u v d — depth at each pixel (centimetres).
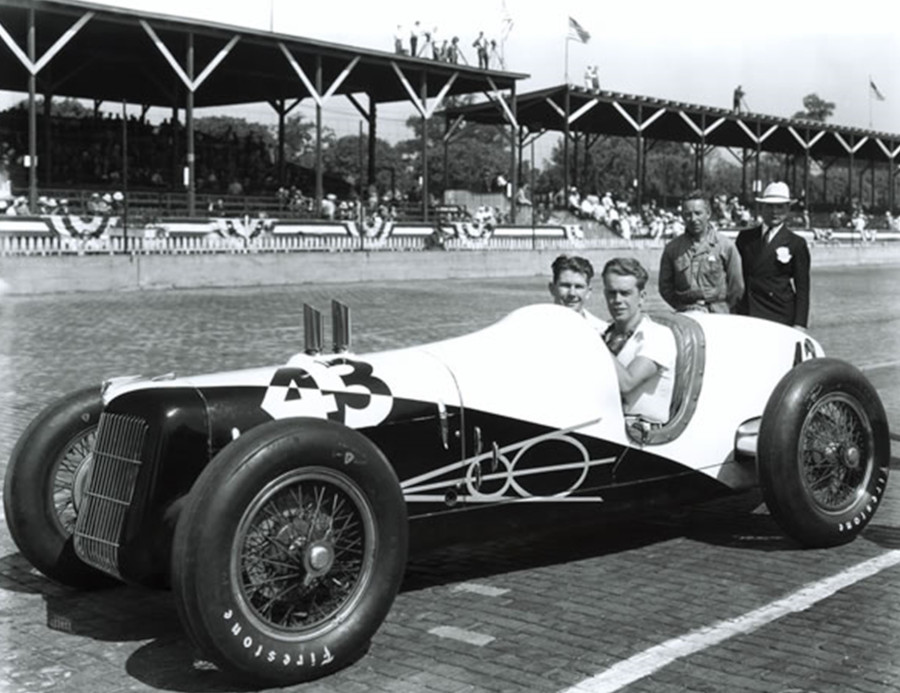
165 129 3697
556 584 495
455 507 459
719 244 765
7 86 3591
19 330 1488
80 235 2330
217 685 388
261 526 382
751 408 558
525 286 2630
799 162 7294
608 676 386
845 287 2728
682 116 4281
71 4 2420
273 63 3247
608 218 3916
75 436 486
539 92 3912
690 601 469
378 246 2970
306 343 480
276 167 3862
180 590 364
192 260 2480
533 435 477
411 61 3164
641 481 516
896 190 7581
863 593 477
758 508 635
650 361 526
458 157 7125
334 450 387
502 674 390
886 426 561
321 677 389
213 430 410
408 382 451
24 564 539
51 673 400
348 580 401
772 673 388
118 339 1385
